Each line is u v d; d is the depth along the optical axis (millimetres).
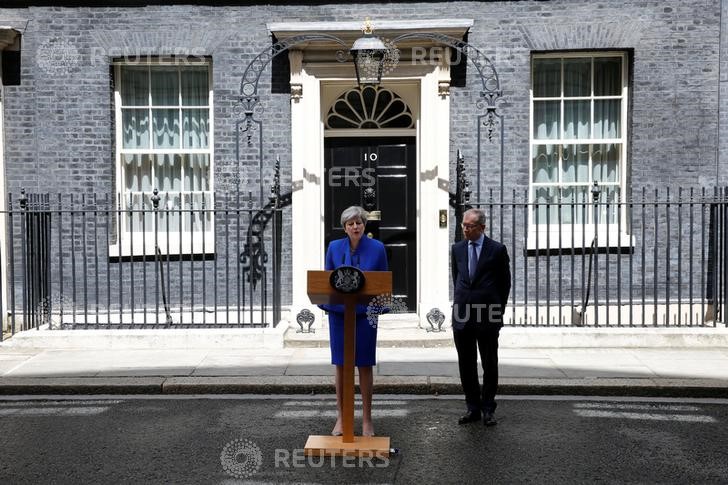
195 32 10016
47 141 10070
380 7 10008
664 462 5605
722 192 9844
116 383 7672
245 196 10156
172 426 6543
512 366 8312
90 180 10109
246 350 9156
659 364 8375
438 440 6137
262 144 9852
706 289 10102
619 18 9930
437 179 9930
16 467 5551
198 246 10273
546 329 9266
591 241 10211
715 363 8406
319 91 10000
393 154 10359
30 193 10039
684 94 9977
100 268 10148
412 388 7637
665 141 10008
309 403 7297
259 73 9344
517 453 5812
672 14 9938
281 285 10180
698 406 7156
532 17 9945
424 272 9977
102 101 10070
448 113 9945
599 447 5941
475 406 6609
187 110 10469
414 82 10062
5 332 10023
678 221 9586
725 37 9922
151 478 5332
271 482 5254
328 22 9773
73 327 9484
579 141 10320
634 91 10008
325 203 10383
